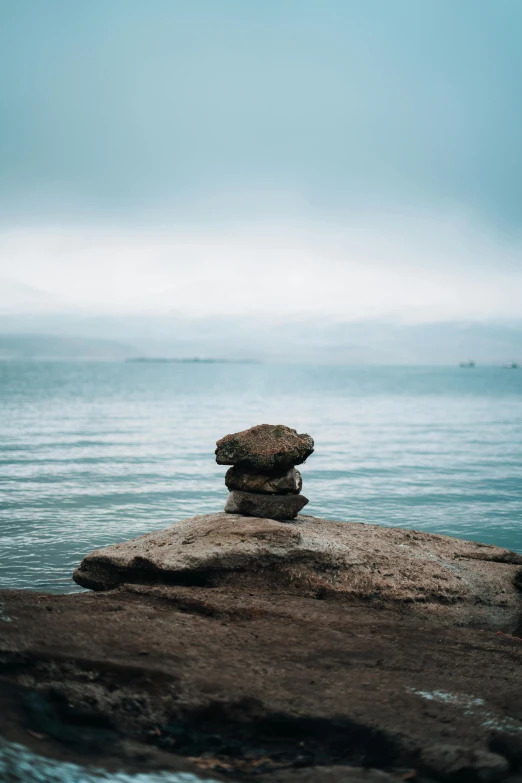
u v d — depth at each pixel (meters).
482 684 5.84
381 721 4.98
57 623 6.20
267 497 10.14
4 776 3.34
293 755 4.62
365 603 8.81
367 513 19.02
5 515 17.20
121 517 17.39
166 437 37.16
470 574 9.47
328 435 41.31
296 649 6.39
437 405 73.44
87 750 4.11
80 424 44.12
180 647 6.03
